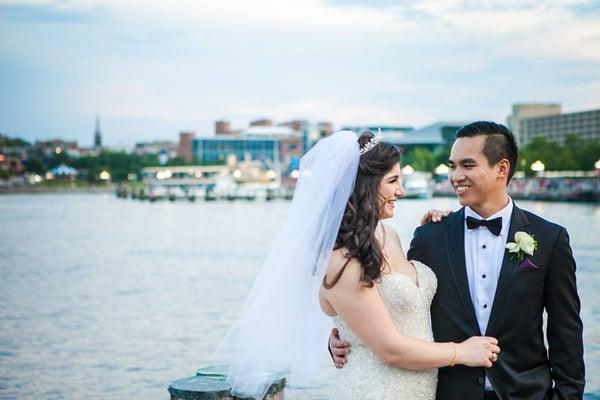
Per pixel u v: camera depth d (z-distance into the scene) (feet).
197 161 635.66
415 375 11.73
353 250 11.55
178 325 51.31
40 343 46.14
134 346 44.70
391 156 11.90
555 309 11.70
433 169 410.11
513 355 11.61
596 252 92.27
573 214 179.22
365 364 11.85
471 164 11.76
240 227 165.37
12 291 71.10
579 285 64.18
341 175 11.86
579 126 503.20
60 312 58.23
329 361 36.86
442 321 11.96
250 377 13.55
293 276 12.58
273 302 12.93
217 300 62.80
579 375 11.63
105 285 74.69
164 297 65.21
